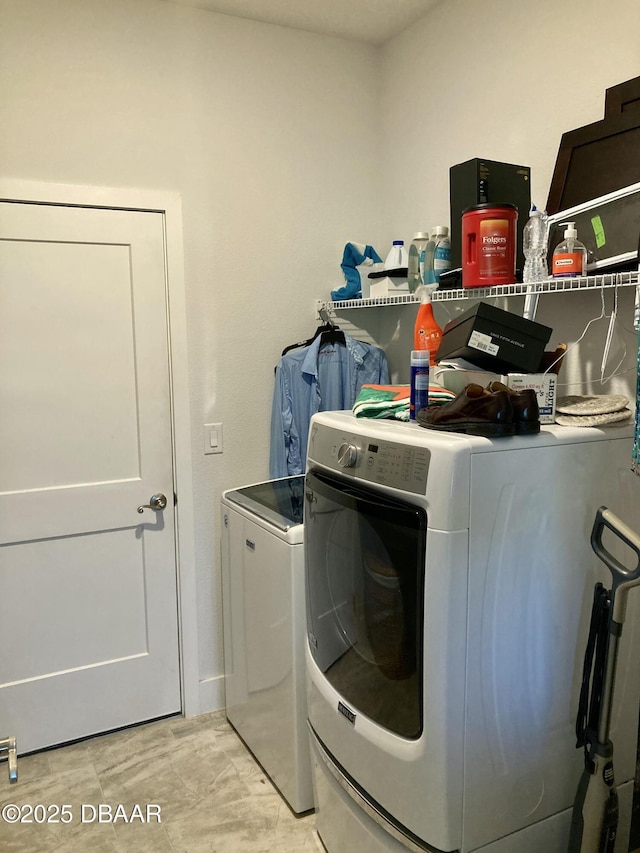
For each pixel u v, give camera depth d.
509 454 1.38
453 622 1.34
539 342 1.60
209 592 2.66
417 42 2.56
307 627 1.92
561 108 1.98
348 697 1.67
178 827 2.03
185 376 2.52
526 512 1.41
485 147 2.27
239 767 2.32
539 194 2.07
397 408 1.78
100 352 2.40
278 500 2.32
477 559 1.36
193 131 2.46
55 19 2.21
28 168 2.22
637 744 1.67
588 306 1.91
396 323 2.80
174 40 2.40
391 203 2.79
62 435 2.37
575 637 1.54
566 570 1.50
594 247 1.71
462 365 1.71
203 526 2.62
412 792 1.44
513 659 1.44
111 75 2.31
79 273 2.34
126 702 2.56
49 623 2.41
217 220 2.54
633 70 1.77
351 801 1.70
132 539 2.52
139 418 2.48
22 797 2.17
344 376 2.69
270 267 2.66
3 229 2.22
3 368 2.27
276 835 1.99
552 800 1.56
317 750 1.85
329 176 2.75
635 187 1.61
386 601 1.49
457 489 1.32
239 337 2.62
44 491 2.36
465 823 1.42
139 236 2.41
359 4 2.41
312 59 2.66
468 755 1.40
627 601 1.53
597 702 1.49
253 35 2.53
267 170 2.61
